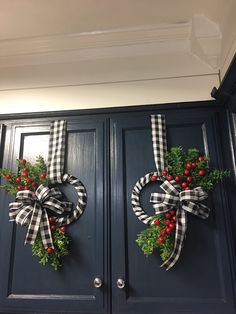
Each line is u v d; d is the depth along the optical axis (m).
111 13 1.07
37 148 1.10
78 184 1.04
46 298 0.95
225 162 1.01
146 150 1.05
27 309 0.95
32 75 1.21
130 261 0.95
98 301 0.92
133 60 1.18
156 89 1.14
